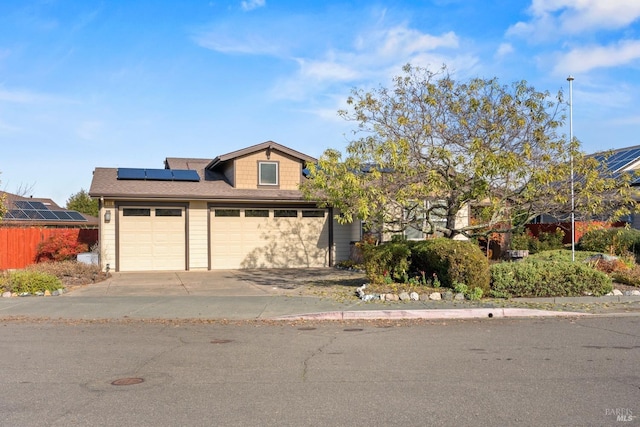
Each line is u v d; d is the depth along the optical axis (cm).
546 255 1738
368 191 1278
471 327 1026
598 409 542
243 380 657
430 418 519
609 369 700
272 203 2162
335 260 2234
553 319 1120
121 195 1942
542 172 1240
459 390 610
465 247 1332
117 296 1386
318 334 958
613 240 1906
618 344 859
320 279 1745
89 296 1387
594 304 1289
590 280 1339
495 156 1213
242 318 1120
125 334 959
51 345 865
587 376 666
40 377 674
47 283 1419
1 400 582
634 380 648
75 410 548
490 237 2195
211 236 2084
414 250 1459
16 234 2016
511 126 1341
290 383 643
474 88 1374
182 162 2512
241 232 2127
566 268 1339
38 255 2031
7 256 2000
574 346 844
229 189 2128
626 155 2677
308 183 1650
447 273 1347
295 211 2194
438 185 1299
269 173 2183
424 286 1370
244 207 2131
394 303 1249
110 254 1975
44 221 3111
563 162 1327
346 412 538
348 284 1606
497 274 1342
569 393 596
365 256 1493
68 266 1734
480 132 1352
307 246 2205
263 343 879
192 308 1218
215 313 1166
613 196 1392
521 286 1330
